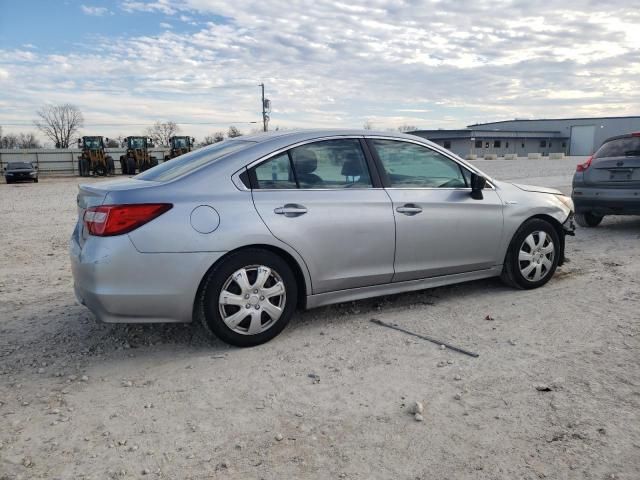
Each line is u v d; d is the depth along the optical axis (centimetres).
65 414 310
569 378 341
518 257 524
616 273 596
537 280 538
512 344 399
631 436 275
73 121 8744
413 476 249
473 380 342
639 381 334
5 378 359
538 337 411
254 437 284
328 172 433
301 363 374
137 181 409
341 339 416
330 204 421
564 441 273
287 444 277
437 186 482
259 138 432
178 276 369
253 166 405
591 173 855
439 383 340
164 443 279
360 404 316
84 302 386
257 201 396
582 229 917
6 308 510
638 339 400
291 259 412
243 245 385
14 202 1739
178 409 314
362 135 456
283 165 416
